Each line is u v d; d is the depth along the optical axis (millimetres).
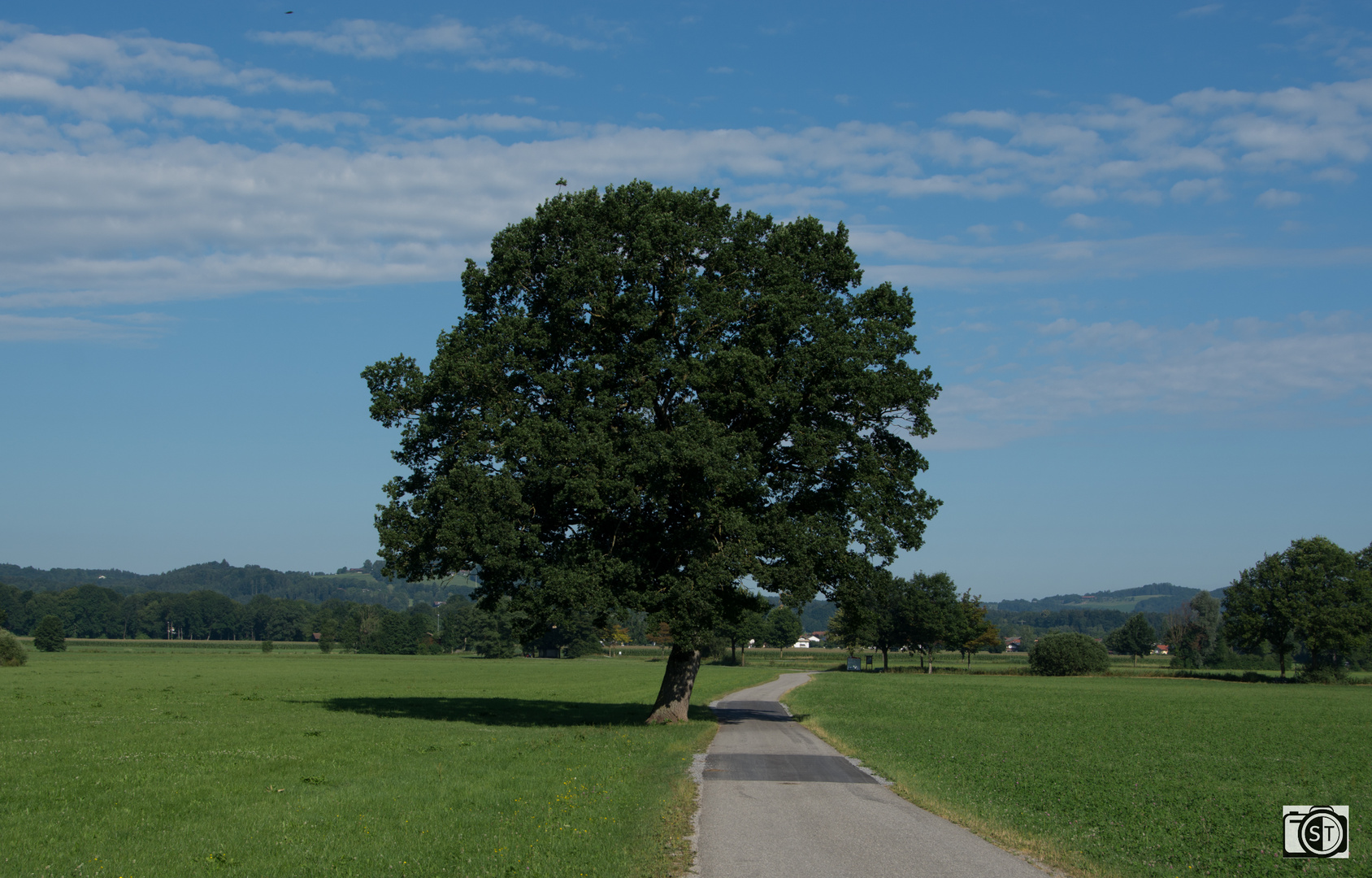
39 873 11719
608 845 13477
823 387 32750
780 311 32438
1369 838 16828
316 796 17188
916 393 34750
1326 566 108625
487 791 17719
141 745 24891
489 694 57094
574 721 36469
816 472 35281
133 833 14133
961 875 12367
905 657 190625
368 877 11742
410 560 33406
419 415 33531
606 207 34594
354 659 135750
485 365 31906
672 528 33469
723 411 32312
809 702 54625
